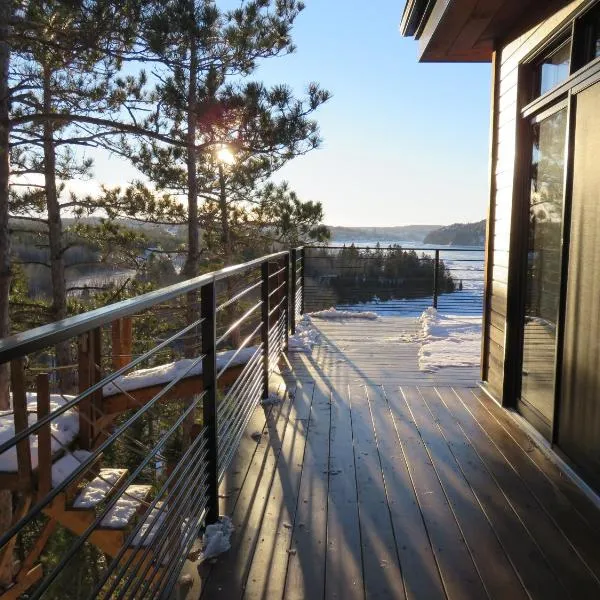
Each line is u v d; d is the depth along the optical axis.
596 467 2.49
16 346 0.85
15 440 0.89
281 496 2.58
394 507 2.48
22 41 6.58
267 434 3.39
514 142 3.68
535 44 3.29
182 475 1.90
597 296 2.49
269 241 12.24
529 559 2.07
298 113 7.21
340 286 9.20
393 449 3.15
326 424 3.57
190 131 8.80
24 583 4.09
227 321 11.57
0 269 6.50
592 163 2.54
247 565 2.04
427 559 2.07
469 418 3.69
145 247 11.48
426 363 5.31
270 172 10.56
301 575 1.98
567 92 2.89
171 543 1.79
